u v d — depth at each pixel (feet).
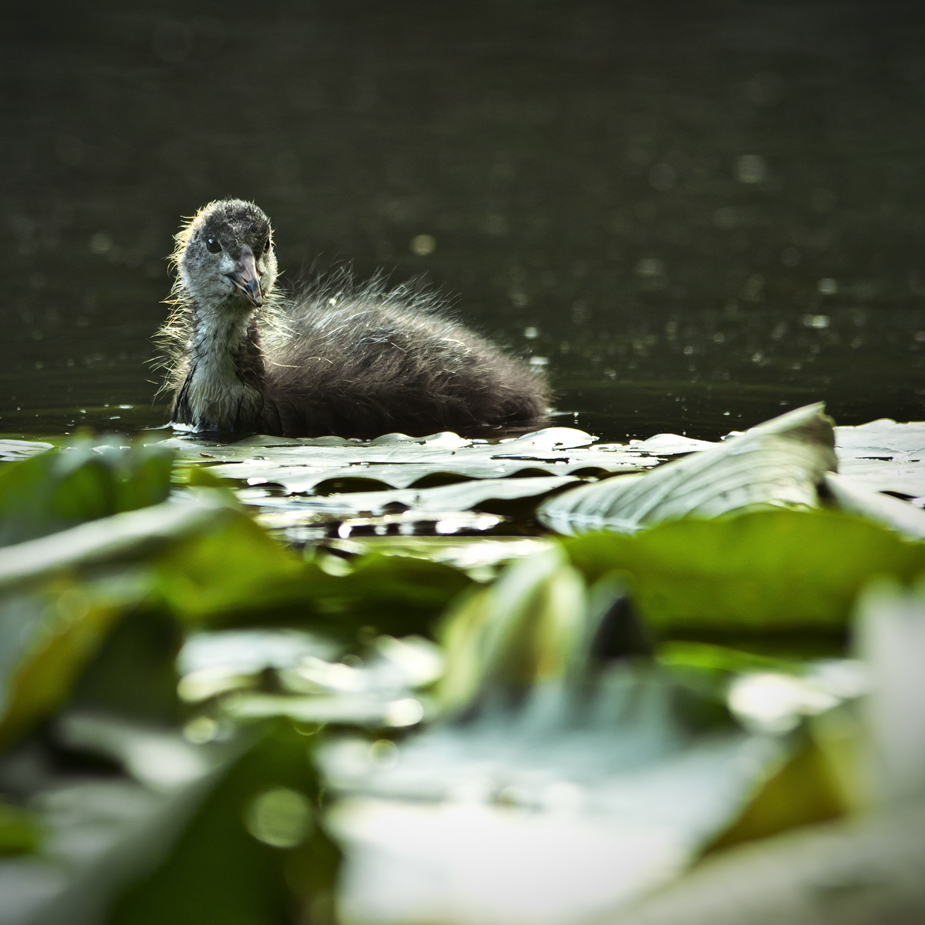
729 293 61.72
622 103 132.67
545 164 104.94
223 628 11.77
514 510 20.88
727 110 127.95
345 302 48.57
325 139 114.32
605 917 5.57
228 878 5.95
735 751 7.43
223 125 120.06
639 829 6.91
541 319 56.49
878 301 58.75
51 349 49.70
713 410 38.88
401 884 6.41
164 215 82.64
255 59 158.10
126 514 11.07
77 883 5.86
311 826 6.25
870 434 29.76
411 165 104.17
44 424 37.63
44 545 9.55
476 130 119.75
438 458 29.25
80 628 8.46
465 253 72.84
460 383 40.11
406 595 12.15
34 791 7.80
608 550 11.60
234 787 6.12
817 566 11.31
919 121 119.14
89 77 143.02
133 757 8.06
